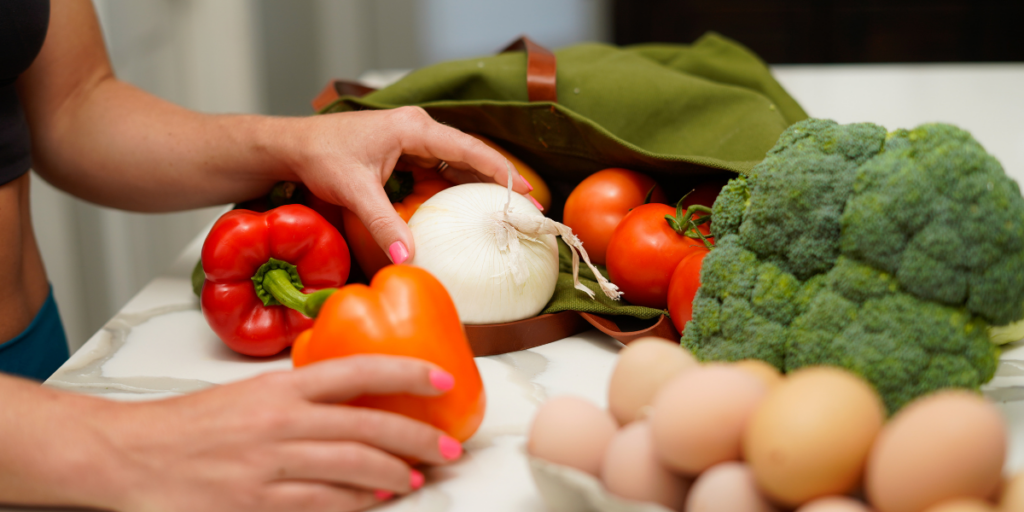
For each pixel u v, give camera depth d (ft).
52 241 4.80
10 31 2.42
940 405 1.11
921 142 1.67
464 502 1.54
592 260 2.78
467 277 2.19
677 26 9.48
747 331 1.86
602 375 2.10
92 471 1.41
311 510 1.42
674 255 2.31
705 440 1.23
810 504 1.14
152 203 2.95
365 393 1.49
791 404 1.17
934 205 1.60
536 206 2.47
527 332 2.28
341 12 8.93
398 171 2.59
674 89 2.95
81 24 3.00
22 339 2.66
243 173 2.71
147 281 5.85
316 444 1.42
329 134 2.46
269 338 2.26
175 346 2.37
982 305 1.59
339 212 2.64
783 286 1.82
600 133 2.62
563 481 1.32
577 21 9.99
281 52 8.34
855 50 9.14
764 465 1.15
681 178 2.74
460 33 10.10
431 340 1.61
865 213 1.68
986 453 1.06
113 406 1.51
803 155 1.82
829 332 1.72
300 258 2.31
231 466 1.40
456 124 2.93
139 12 5.72
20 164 2.64
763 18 9.24
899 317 1.64
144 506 1.42
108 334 2.46
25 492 1.44
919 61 9.06
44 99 2.92
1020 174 3.56
